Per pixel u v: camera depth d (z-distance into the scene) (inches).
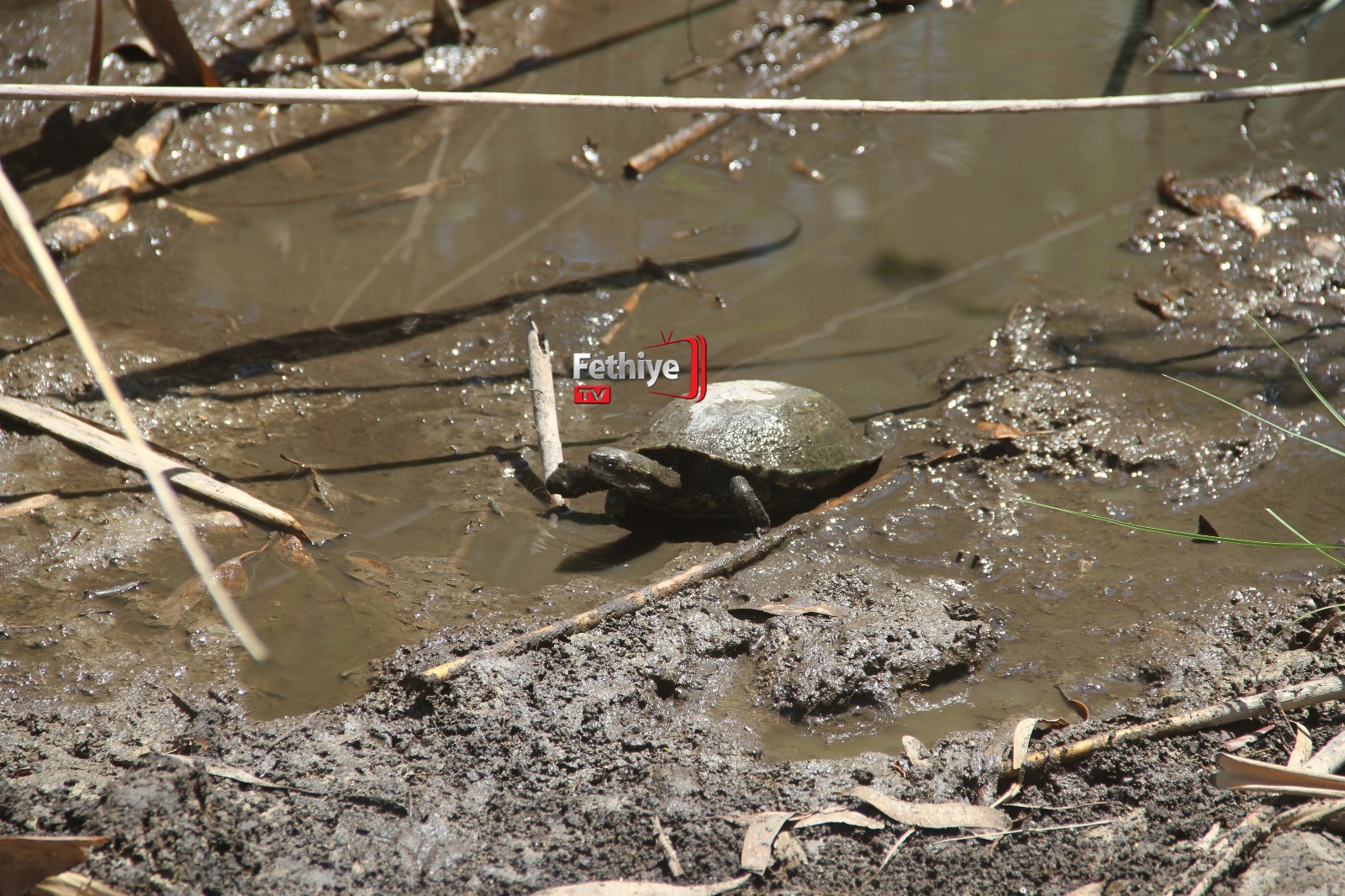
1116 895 131.0
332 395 282.0
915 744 171.5
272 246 350.6
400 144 413.4
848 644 190.2
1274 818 138.5
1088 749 161.3
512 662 186.5
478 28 478.9
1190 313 304.8
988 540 228.4
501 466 257.3
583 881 141.3
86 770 160.4
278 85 432.1
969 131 421.7
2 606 205.5
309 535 229.0
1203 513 233.0
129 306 315.6
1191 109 422.6
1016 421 267.0
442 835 149.4
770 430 239.5
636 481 229.9
